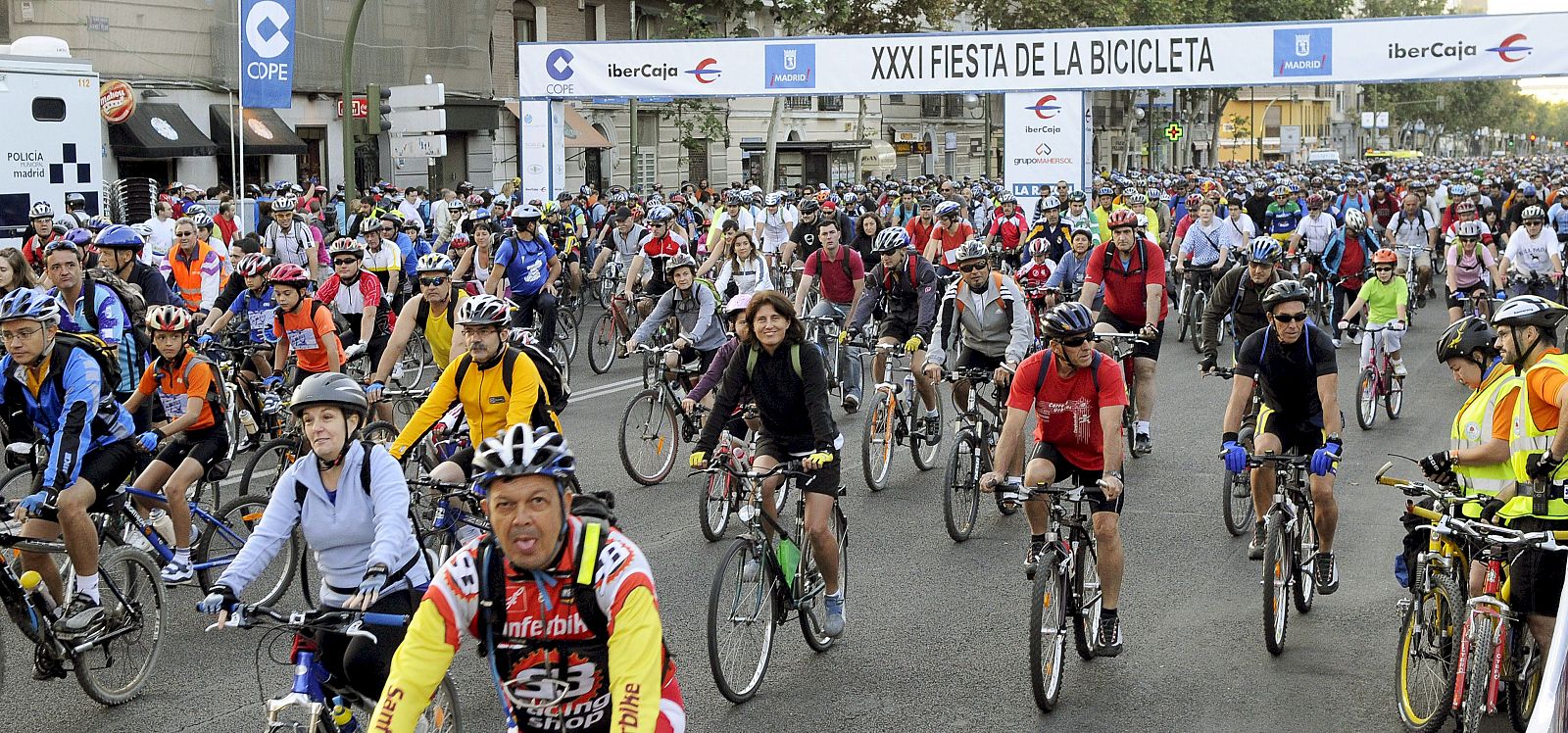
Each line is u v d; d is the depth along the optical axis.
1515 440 7.40
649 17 53.03
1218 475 14.05
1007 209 28.81
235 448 14.05
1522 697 7.38
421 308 12.06
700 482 13.88
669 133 53.19
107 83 30.97
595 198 34.84
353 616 5.93
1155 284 14.45
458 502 9.29
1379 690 8.23
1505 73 30.61
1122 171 64.94
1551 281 21.22
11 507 7.88
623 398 18.97
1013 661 8.77
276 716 5.92
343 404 6.32
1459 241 21.47
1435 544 7.68
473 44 42.84
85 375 8.12
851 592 10.31
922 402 16.11
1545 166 102.69
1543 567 7.13
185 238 17.72
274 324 12.35
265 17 24.39
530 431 4.48
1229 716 7.83
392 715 4.43
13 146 19.84
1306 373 9.45
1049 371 8.59
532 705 4.64
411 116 25.98
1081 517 8.38
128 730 7.67
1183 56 32.25
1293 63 31.69
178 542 9.30
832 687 8.36
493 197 32.69
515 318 18.16
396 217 23.80
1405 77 31.17
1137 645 9.09
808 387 8.52
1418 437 16.08
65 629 7.75
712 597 7.87
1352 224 22.58
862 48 33.75
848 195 39.16
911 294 14.42
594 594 4.48
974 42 33.31
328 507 6.41
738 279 18.38
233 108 35.19
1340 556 11.16
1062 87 32.94
